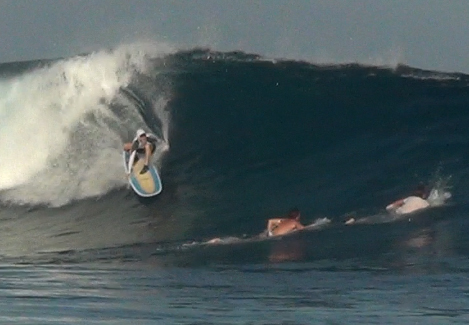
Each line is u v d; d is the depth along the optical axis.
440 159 70.94
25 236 65.94
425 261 51.03
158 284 47.22
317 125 77.25
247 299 42.94
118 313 39.91
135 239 62.94
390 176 69.00
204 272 50.97
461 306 40.62
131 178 70.81
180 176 72.00
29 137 78.88
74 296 43.78
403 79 83.56
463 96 80.62
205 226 64.25
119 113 78.88
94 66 81.50
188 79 81.12
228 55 86.31
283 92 80.38
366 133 76.06
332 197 67.12
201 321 38.34
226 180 71.31
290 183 69.88
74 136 77.81
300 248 56.25
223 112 78.44
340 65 87.12
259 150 74.50
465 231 57.28
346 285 45.91
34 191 74.31
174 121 77.56
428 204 62.91
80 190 72.88
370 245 55.69
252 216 65.44
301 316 39.19
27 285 47.34
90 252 59.66
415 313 39.44
